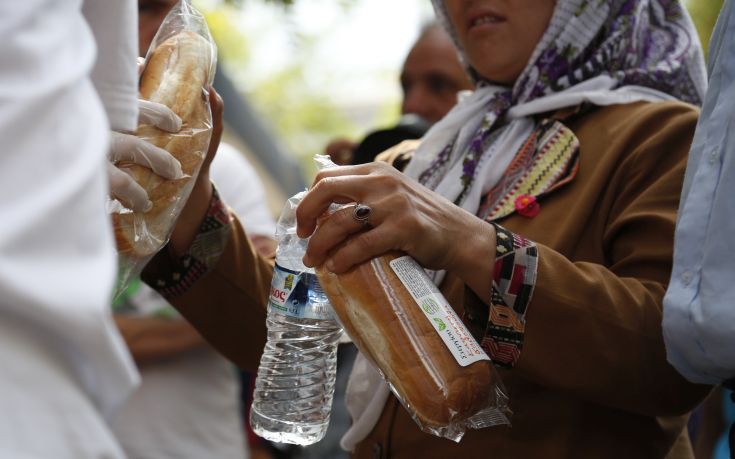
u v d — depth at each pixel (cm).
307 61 707
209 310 186
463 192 182
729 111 138
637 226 163
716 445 356
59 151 84
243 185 268
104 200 90
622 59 189
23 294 79
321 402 157
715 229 133
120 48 112
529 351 150
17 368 80
